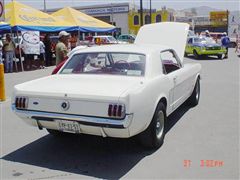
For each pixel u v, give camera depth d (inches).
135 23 2755.9
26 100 188.5
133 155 199.5
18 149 213.6
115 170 178.9
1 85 373.7
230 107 322.7
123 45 244.8
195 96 321.4
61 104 178.1
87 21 886.4
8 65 672.4
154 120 198.4
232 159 190.5
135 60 212.2
